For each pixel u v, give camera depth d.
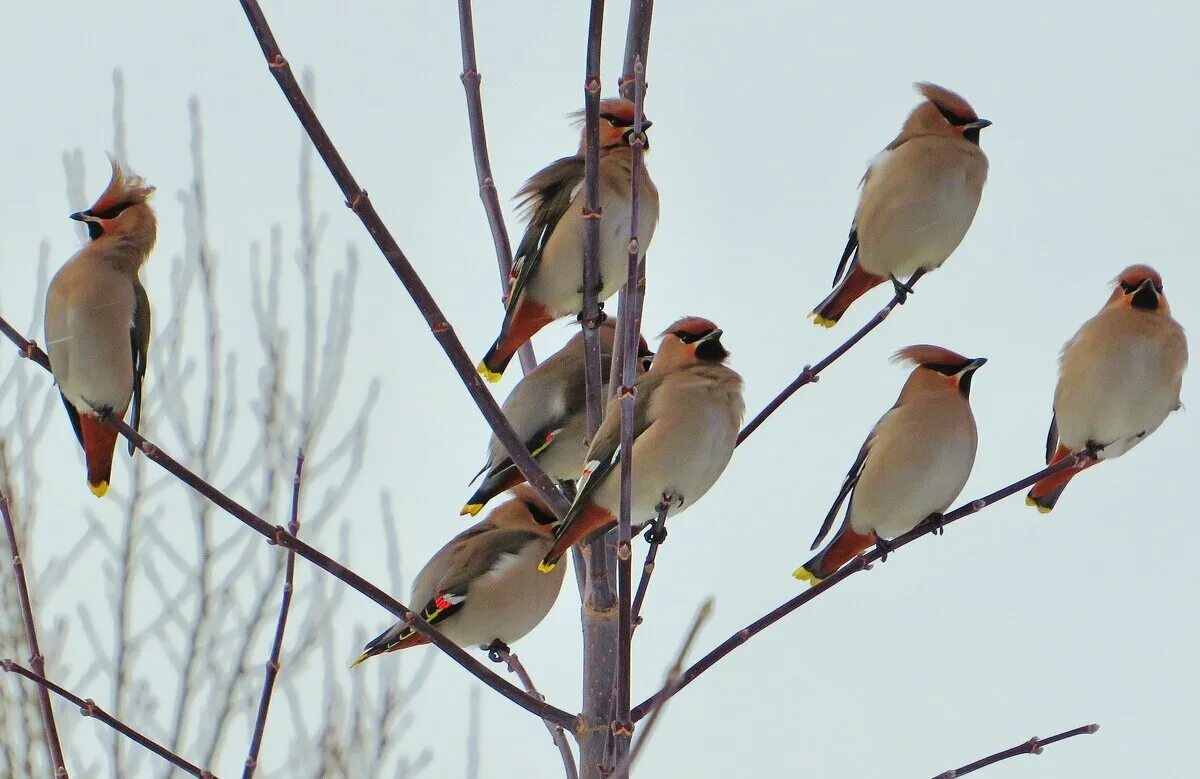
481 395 8.30
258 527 7.91
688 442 9.30
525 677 10.67
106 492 11.30
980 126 12.52
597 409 9.07
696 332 9.73
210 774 7.87
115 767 10.65
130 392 11.27
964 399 11.15
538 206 11.12
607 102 10.92
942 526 9.73
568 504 8.84
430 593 12.02
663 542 8.89
